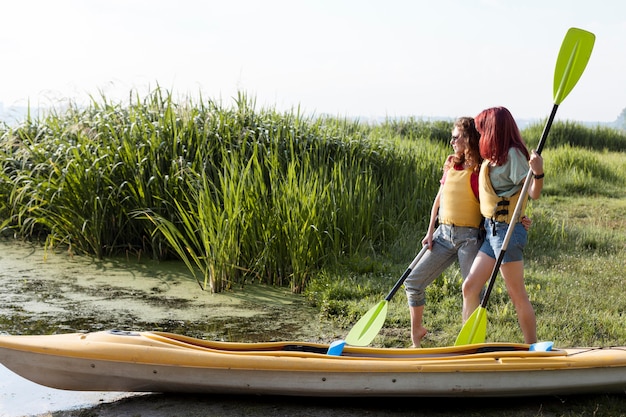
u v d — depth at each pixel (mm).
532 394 4000
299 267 6887
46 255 8164
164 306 6246
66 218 8258
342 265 7262
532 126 25156
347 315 5973
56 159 8703
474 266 4523
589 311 5883
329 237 7543
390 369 3861
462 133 4605
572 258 8000
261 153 8625
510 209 4387
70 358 3873
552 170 16375
